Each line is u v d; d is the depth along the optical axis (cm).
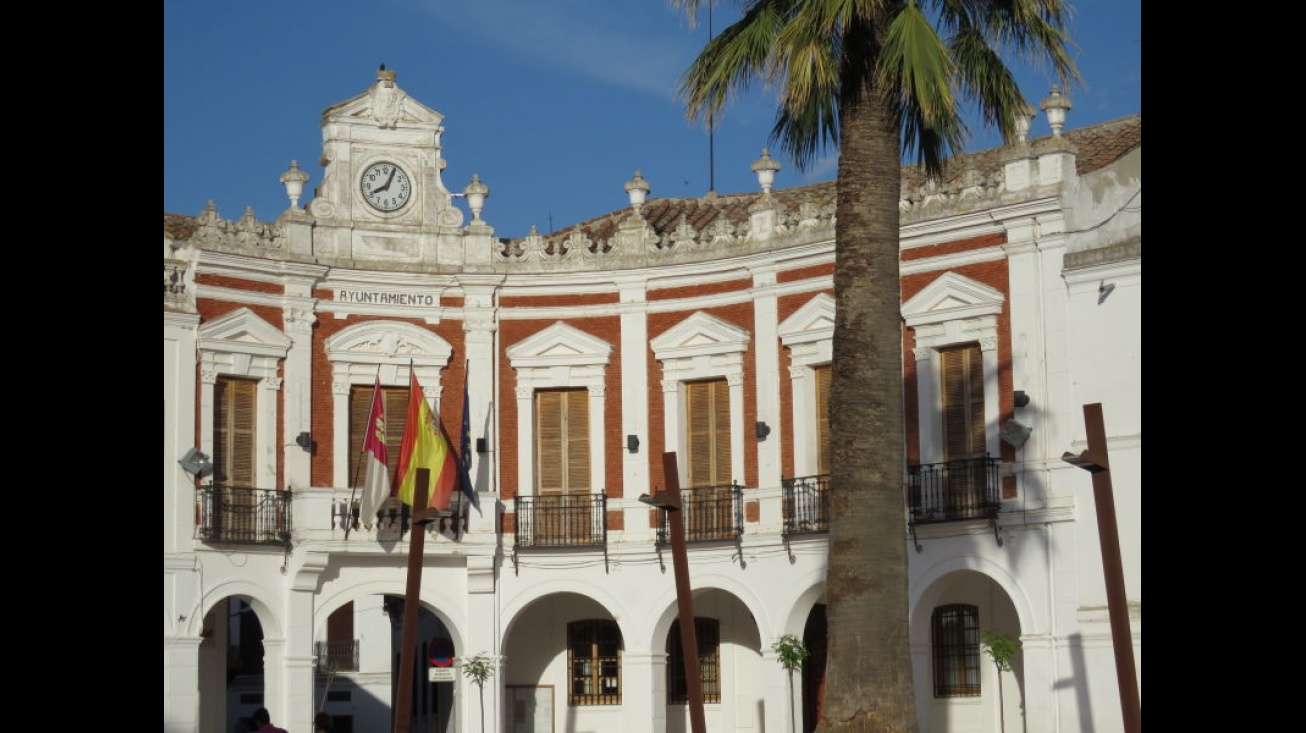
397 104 3869
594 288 3853
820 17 2291
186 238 3716
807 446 3606
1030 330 3297
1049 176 3288
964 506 3325
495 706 3759
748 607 3662
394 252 3841
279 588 3644
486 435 3831
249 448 3678
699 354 3756
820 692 3809
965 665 3519
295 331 3734
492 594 3781
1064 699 3192
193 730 3500
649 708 3709
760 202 3719
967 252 3403
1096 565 3172
